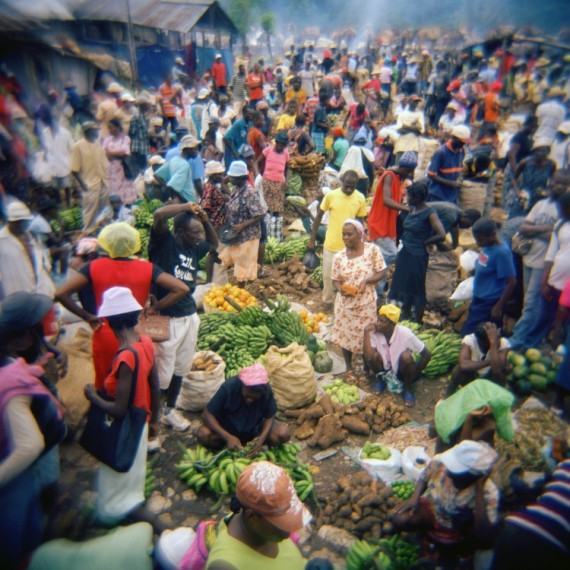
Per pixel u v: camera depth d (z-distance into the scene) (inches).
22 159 228.7
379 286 270.1
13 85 217.3
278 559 97.3
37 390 108.8
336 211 256.4
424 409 204.7
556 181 189.8
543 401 180.9
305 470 166.1
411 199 225.9
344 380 219.6
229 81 583.5
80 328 200.4
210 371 193.2
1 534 107.7
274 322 238.4
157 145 428.5
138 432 131.4
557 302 182.1
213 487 158.4
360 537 145.3
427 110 400.8
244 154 373.1
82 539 122.0
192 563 103.7
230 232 267.3
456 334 235.9
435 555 135.8
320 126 470.9
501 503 133.6
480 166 279.3
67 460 155.6
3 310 118.0
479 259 202.1
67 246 244.1
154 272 152.1
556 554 94.0
